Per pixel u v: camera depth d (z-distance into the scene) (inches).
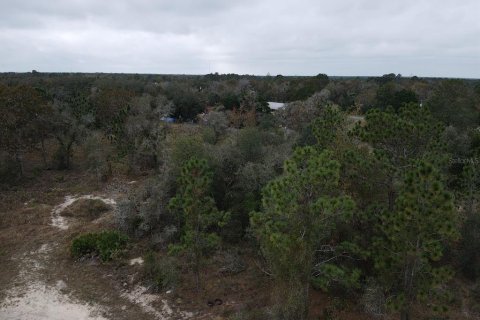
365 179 628.1
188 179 598.2
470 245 671.1
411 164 605.9
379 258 521.3
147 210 825.5
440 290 596.4
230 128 1515.7
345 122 858.8
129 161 1311.5
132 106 1409.9
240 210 796.6
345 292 607.8
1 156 1274.6
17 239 821.2
